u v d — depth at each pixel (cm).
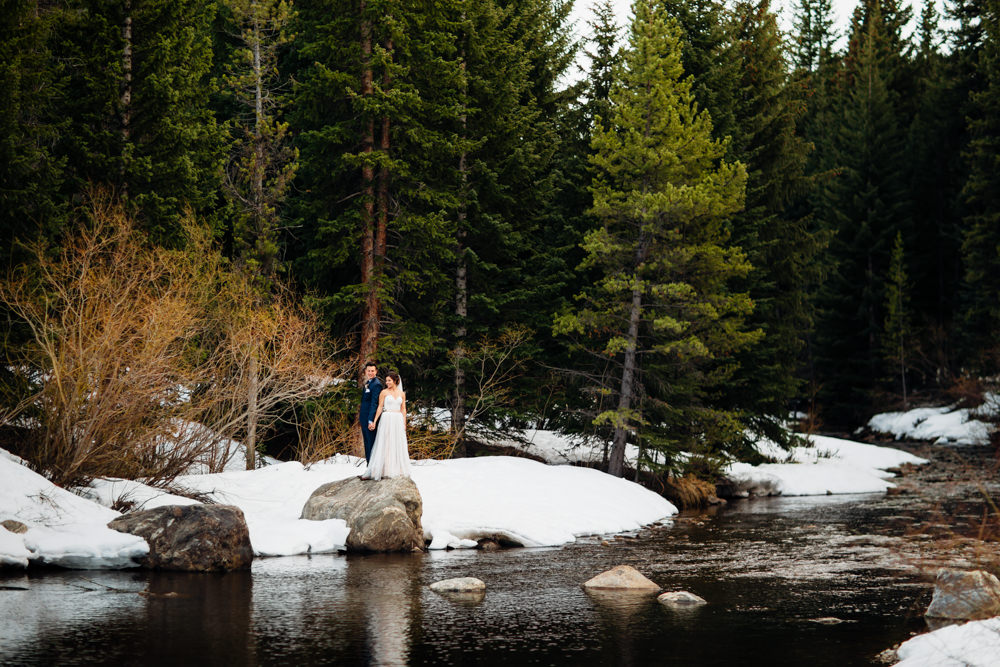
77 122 2186
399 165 2441
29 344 1773
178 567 1309
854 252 5872
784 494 2883
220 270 2183
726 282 3008
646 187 2473
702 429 2645
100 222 1912
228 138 2686
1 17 1883
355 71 2567
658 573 1356
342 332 2670
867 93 6175
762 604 1112
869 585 1255
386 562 1430
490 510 1789
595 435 2736
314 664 805
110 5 2227
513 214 2870
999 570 1008
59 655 824
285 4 2383
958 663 710
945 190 6294
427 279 2666
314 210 2567
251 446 2186
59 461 1619
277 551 1486
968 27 6456
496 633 940
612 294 2572
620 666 812
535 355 2808
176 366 1853
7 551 1273
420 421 2473
